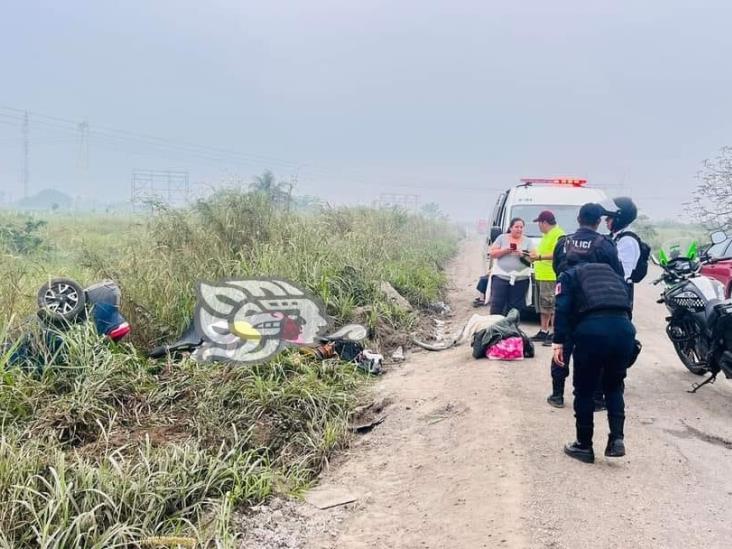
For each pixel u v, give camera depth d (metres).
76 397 5.93
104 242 14.04
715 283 7.84
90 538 4.24
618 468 5.39
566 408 6.72
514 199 12.38
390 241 15.56
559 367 6.66
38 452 4.98
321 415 6.67
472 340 9.07
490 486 4.98
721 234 9.66
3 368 5.79
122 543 4.30
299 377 7.19
